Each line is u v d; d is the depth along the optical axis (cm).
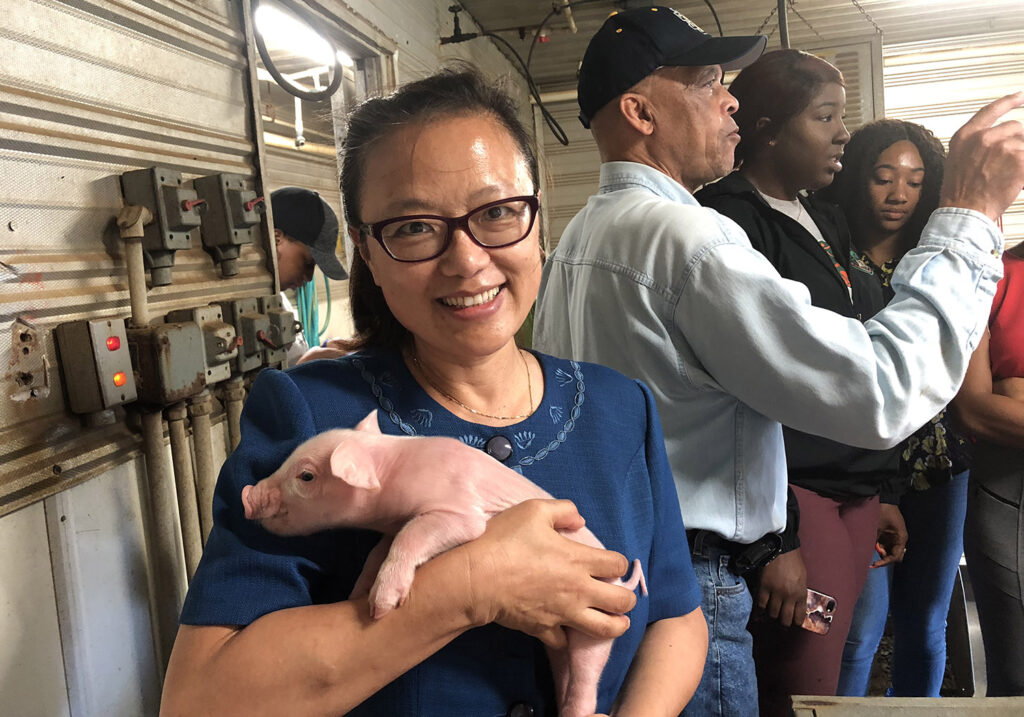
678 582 102
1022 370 179
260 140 182
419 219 80
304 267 280
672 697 91
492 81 86
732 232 127
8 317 108
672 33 143
